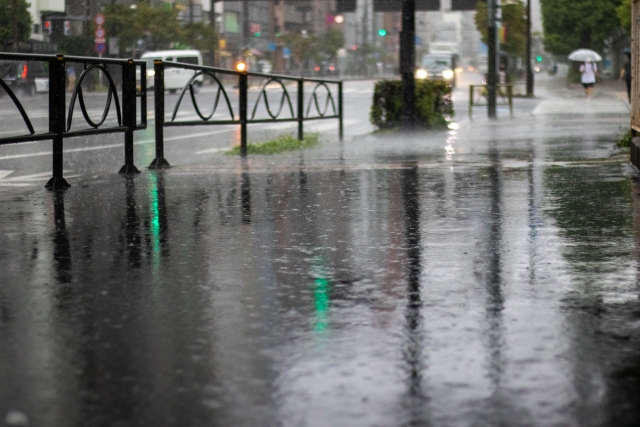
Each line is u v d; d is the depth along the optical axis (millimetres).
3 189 10383
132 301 4793
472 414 3062
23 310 4617
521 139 18156
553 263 5676
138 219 7734
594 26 88562
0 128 9594
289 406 3143
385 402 3178
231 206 8516
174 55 53719
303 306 4637
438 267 5602
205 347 3895
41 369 3604
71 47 62000
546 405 3150
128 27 68312
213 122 14312
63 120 10297
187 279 5336
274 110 29188
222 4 108812
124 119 11805
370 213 7973
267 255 6070
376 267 5629
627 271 5422
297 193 9484
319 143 18062
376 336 4039
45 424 3008
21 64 9961
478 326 4199
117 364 3660
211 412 3096
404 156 14375
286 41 120688
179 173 11766
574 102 39750
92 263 5844
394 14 187500
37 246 6469
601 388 3330
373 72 151875
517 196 8945
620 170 11234
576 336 4027
